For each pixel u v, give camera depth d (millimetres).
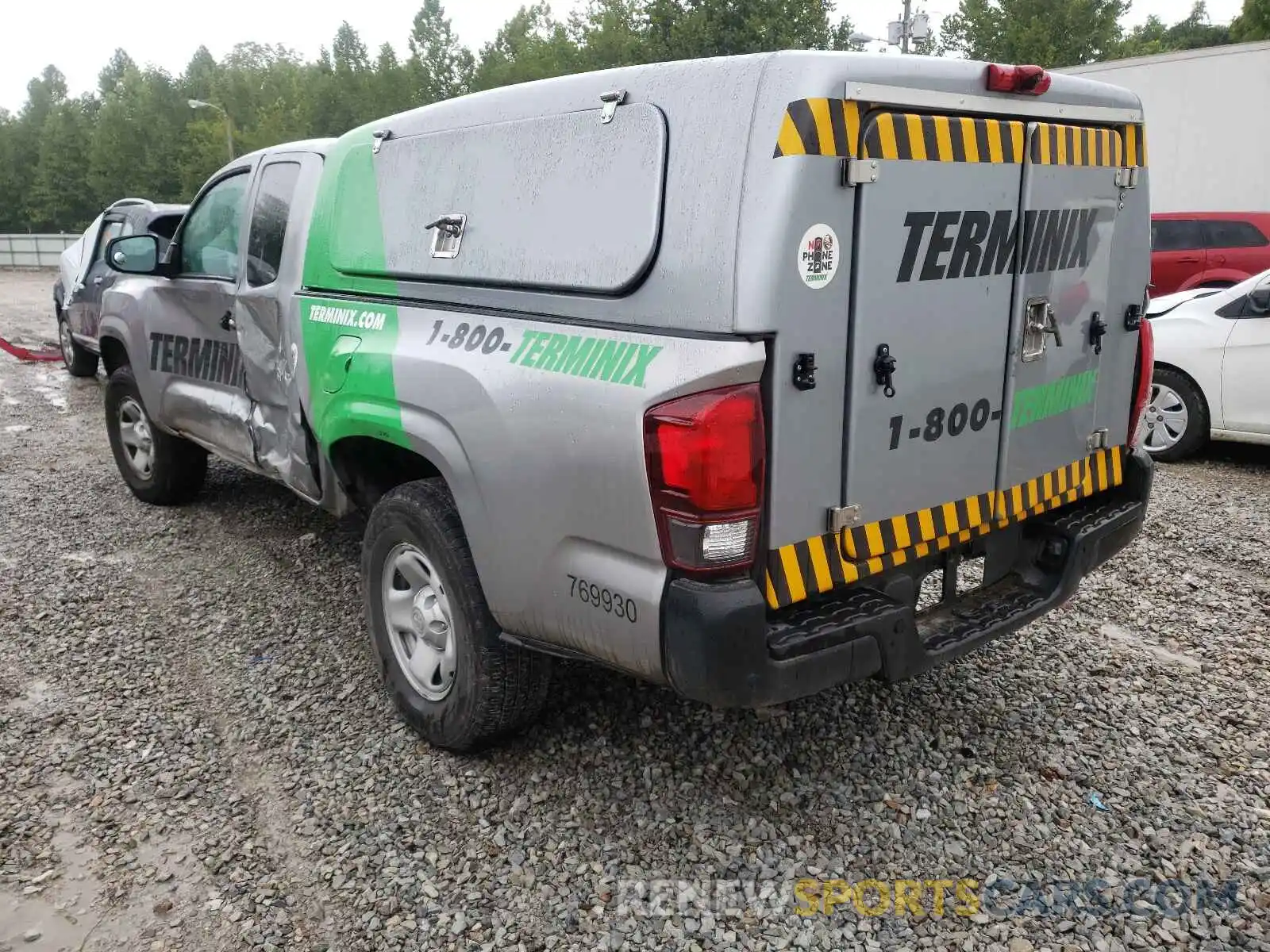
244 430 4793
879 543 2836
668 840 2998
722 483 2420
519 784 3285
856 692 3832
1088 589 4863
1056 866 2885
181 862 2941
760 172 2395
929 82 2633
